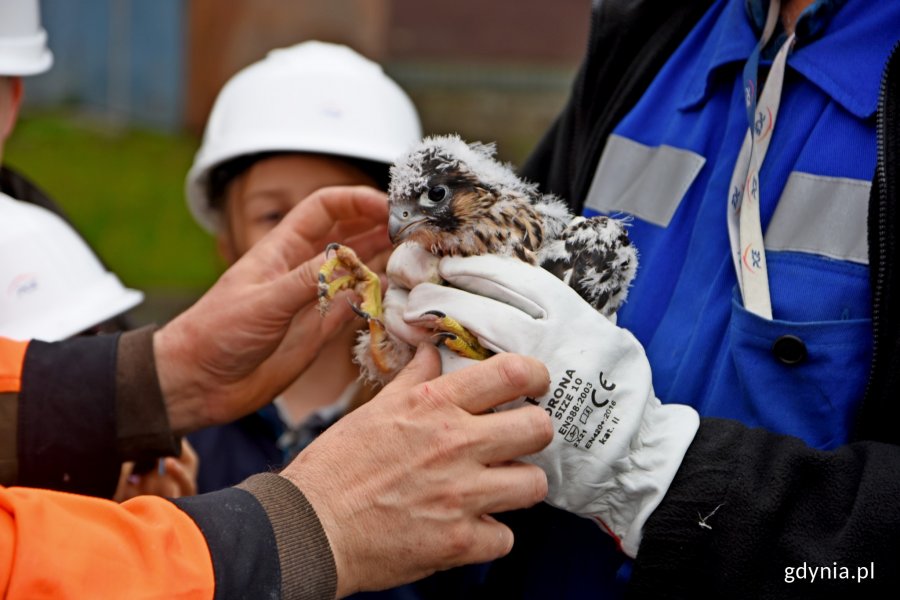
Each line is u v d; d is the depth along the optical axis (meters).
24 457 2.34
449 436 1.69
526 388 1.70
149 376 2.41
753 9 1.97
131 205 9.21
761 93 1.93
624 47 2.23
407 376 1.81
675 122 2.08
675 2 2.18
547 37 11.57
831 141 1.82
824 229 1.81
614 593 1.97
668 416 1.81
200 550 1.58
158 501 1.64
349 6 10.97
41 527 1.50
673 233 2.05
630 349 1.79
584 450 1.74
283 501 1.67
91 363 2.40
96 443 2.37
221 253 3.63
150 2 11.27
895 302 1.68
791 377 1.79
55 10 11.66
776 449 1.71
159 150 10.77
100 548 1.51
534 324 1.75
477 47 11.56
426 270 1.92
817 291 1.80
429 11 11.37
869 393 1.71
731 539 1.65
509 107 10.73
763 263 1.84
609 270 1.87
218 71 11.12
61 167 10.08
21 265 2.79
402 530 1.70
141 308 7.10
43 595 1.46
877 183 1.68
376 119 3.31
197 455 3.06
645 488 1.72
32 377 2.36
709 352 1.92
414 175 1.92
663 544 1.69
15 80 2.83
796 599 1.62
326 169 3.26
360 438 1.73
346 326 2.75
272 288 2.39
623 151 2.15
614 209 2.15
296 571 1.61
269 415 3.08
